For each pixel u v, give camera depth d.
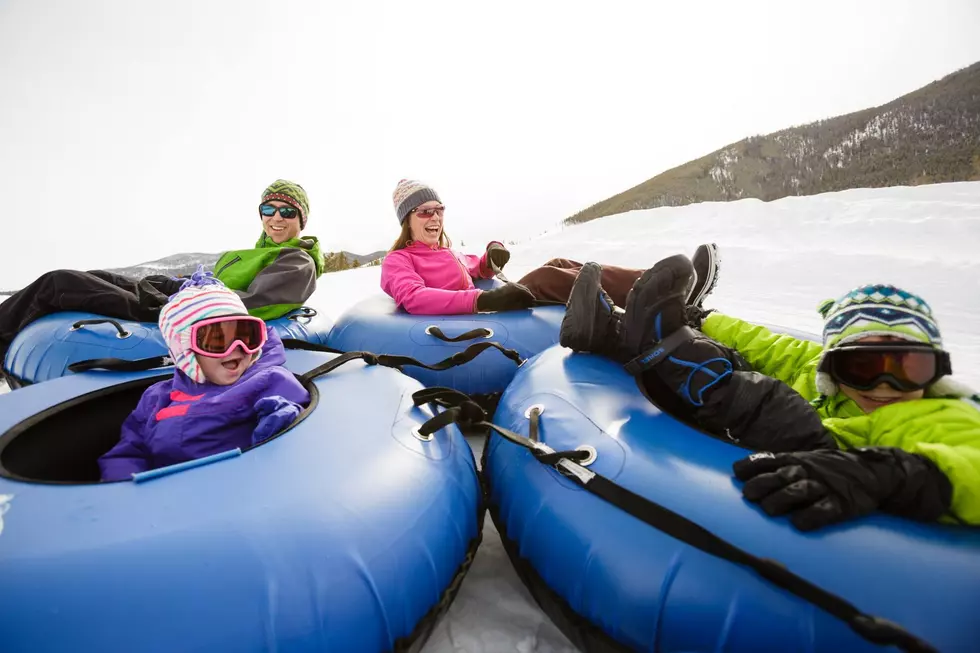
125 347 2.71
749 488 1.25
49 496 1.20
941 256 6.92
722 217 10.99
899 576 1.05
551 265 3.48
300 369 2.13
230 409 1.74
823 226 9.12
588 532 1.33
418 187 3.63
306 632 1.03
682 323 1.91
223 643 0.96
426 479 1.46
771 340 2.20
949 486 1.18
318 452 1.41
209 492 1.22
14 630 0.90
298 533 1.14
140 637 0.92
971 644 0.97
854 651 1.01
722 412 1.71
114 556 1.02
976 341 4.24
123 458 1.74
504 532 1.64
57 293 2.99
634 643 1.21
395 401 1.79
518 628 1.57
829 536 1.13
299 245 3.74
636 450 1.47
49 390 1.96
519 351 2.77
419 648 1.31
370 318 3.05
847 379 1.50
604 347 2.08
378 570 1.18
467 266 4.00
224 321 1.81
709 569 1.14
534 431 1.67
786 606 1.06
